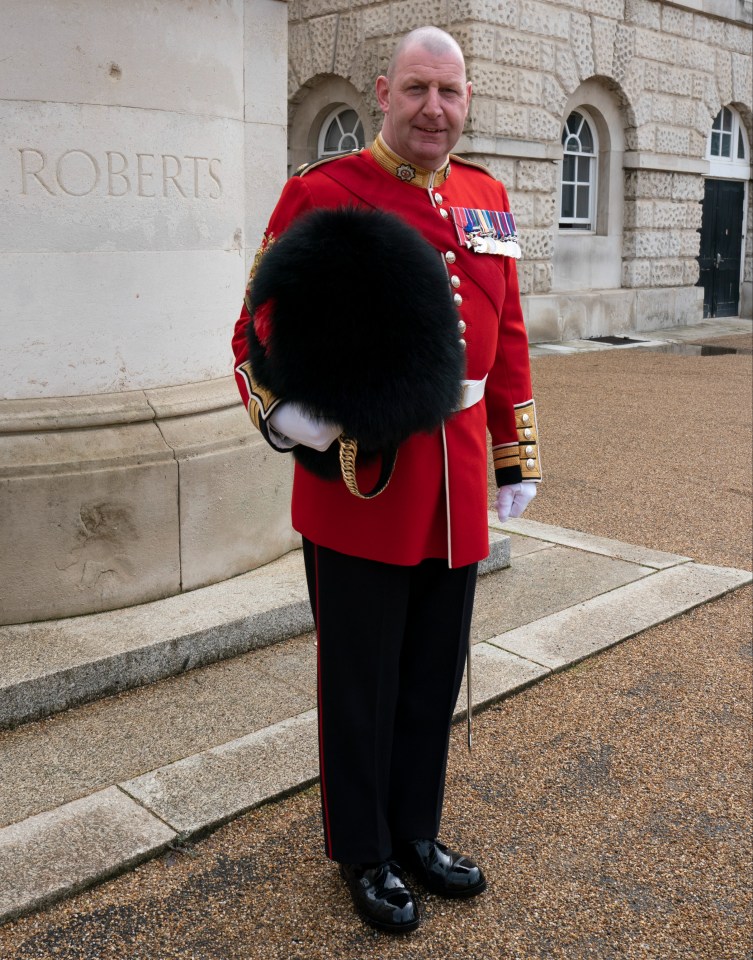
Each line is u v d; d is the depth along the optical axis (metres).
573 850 2.46
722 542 4.87
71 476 3.20
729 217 15.98
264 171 4.19
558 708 3.14
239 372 2.00
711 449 6.87
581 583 4.16
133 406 3.39
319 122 12.62
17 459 3.16
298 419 1.87
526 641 3.56
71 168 3.18
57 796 2.54
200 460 3.47
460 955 2.11
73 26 3.10
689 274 14.58
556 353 11.59
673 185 13.92
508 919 2.22
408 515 2.09
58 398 3.29
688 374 10.13
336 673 2.17
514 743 2.93
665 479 6.07
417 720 2.30
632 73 12.81
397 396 1.81
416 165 2.10
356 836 2.19
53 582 3.24
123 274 3.34
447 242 2.12
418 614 2.29
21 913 2.14
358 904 2.17
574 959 2.11
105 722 2.89
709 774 2.80
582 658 3.46
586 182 13.33
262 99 4.13
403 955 2.10
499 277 2.21
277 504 3.87
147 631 3.19
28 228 3.14
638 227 13.53
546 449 6.82
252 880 2.29
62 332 3.26
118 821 2.43
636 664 3.46
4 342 3.17
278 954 2.08
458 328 1.92
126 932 2.12
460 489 2.15
